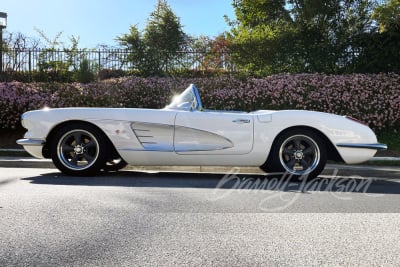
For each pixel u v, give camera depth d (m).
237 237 3.39
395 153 9.44
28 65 14.40
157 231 3.53
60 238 3.32
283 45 13.25
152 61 14.05
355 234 3.52
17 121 11.02
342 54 12.95
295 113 6.10
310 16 16.48
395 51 12.23
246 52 13.52
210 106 11.13
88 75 13.51
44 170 7.27
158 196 4.96
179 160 6.15
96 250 3.06
